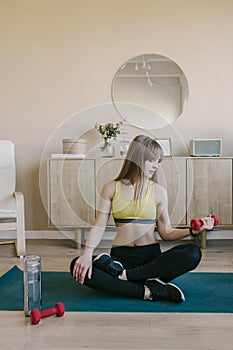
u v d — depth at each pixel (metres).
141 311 1.75
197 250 1.90
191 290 2.04
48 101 3.55
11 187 3.26
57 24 3.53
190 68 3.50
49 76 3.54
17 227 2.91
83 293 2.00
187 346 1.42
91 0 3.51
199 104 3.50
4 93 3.56
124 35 3.51
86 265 1.87
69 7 3.52
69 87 3.54
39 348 1.42
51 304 1.84
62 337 1.50
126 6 3.50
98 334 1.52
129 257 1.98
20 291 2.05
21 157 3.57
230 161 3.18
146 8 3.50
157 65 3.51
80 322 1.64
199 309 1.77
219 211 3.18
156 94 3.51
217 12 3.47
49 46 3.53
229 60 3.48
